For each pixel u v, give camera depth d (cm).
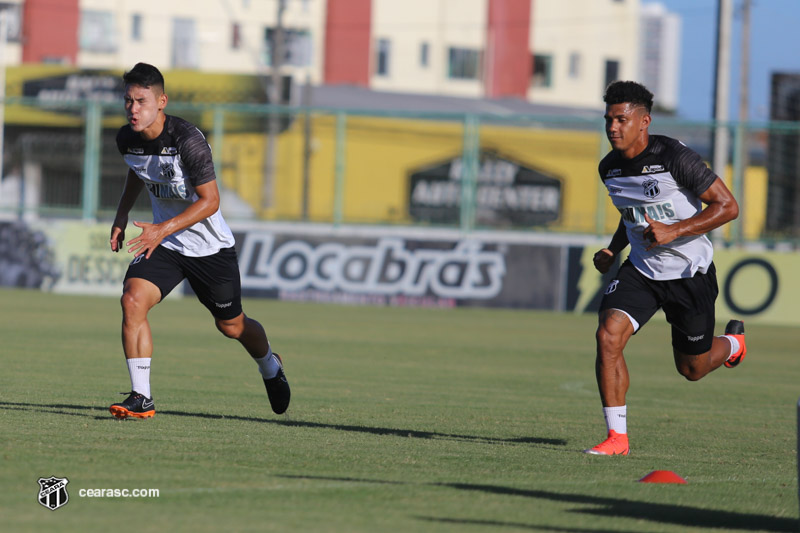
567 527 1466
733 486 1830
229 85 11381
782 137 8725
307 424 2464
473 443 2277
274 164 9225
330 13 16950
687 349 2319
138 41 16188
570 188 11062
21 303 6688
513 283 7775
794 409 3300
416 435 2361
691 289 2225
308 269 7838
